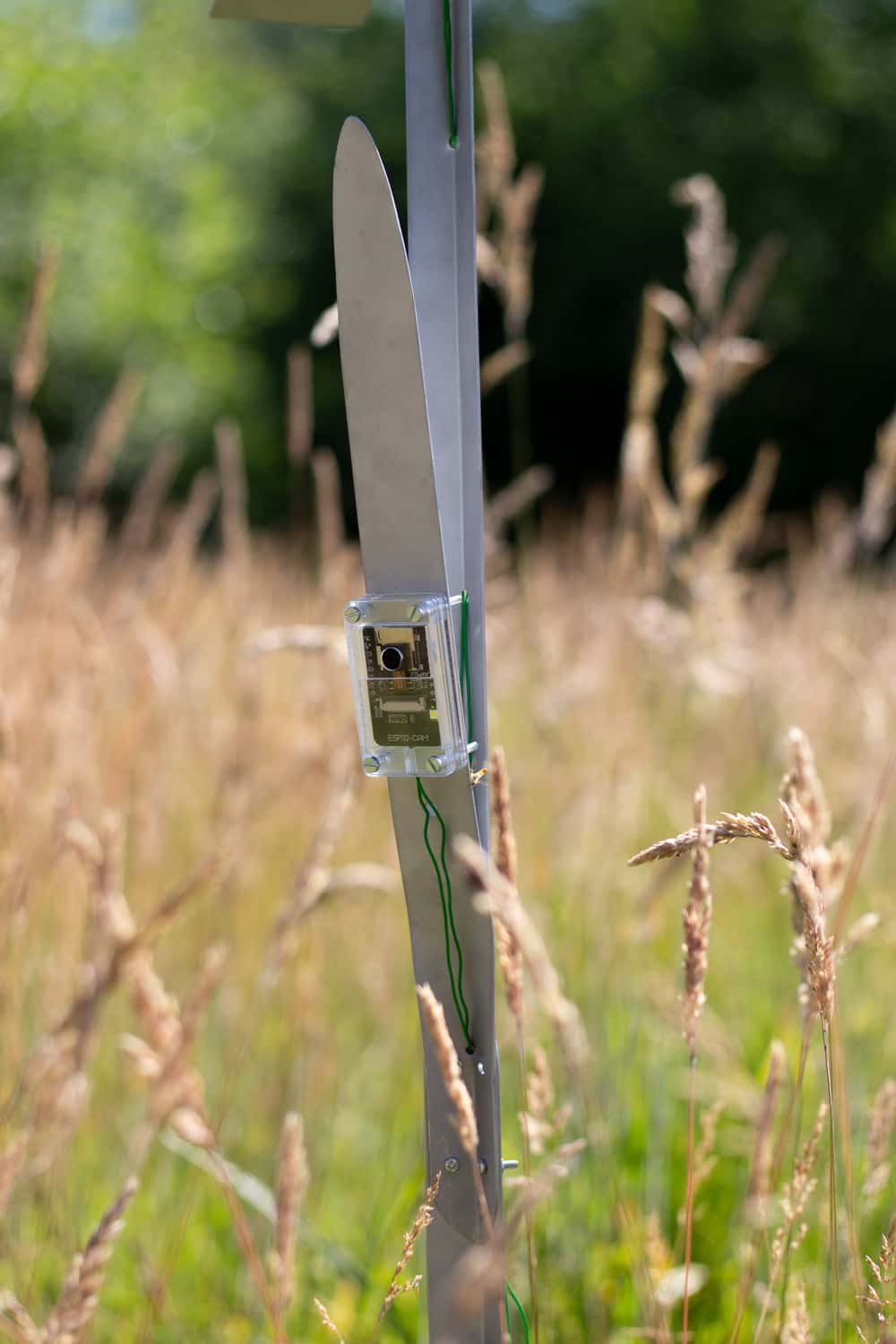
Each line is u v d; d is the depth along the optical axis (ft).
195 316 61.98
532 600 12.46
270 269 65.10
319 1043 7.79
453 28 3.91
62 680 7.91
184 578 9.40
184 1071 4.33
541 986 3.35
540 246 62.49
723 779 10.82
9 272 50.70
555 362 61.87
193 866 8.24
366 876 6.03
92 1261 3.62
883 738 9.23
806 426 61.00
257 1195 6.49
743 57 63.10
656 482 9.46
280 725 9.16
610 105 62.90
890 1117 5.15
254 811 7.91
